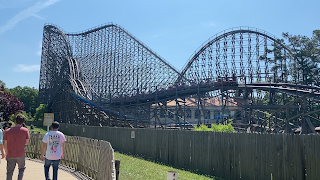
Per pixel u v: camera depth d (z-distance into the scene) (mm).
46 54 74188
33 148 17734
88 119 52281
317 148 10953
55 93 65125
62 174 11945
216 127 30531
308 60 64875
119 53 58938
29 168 12969
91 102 51312
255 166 13602
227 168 15086
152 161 20734
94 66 63812
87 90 57562
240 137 14484
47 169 8891
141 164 18156
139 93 53812
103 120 50125
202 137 16859
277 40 53969
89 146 11953
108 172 8938
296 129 37750
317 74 64125
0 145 9500
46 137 8992
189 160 17703
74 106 53688
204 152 16641
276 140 12703
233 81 42906
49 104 72188
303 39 66188
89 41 66500
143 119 53281
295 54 64438
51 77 70562
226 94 43844
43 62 79188
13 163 8773
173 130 19250
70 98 55656
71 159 14117
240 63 53344
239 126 47656
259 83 42656
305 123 32375
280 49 59969
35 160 16219
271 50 65562
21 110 38219
